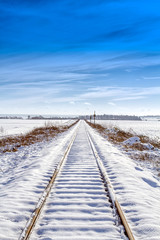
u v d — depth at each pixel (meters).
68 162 8.48
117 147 14.98
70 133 24.17
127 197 4.53
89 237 3.00
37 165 7.74
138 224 3.42
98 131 30.52
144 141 18.20
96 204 4.22
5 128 44.34
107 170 7.13
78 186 5.30
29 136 21.72
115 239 2.96
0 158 11.09
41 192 4.94
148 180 6.66
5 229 3.20
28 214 3.76
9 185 5.67
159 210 4.09
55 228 3.24
